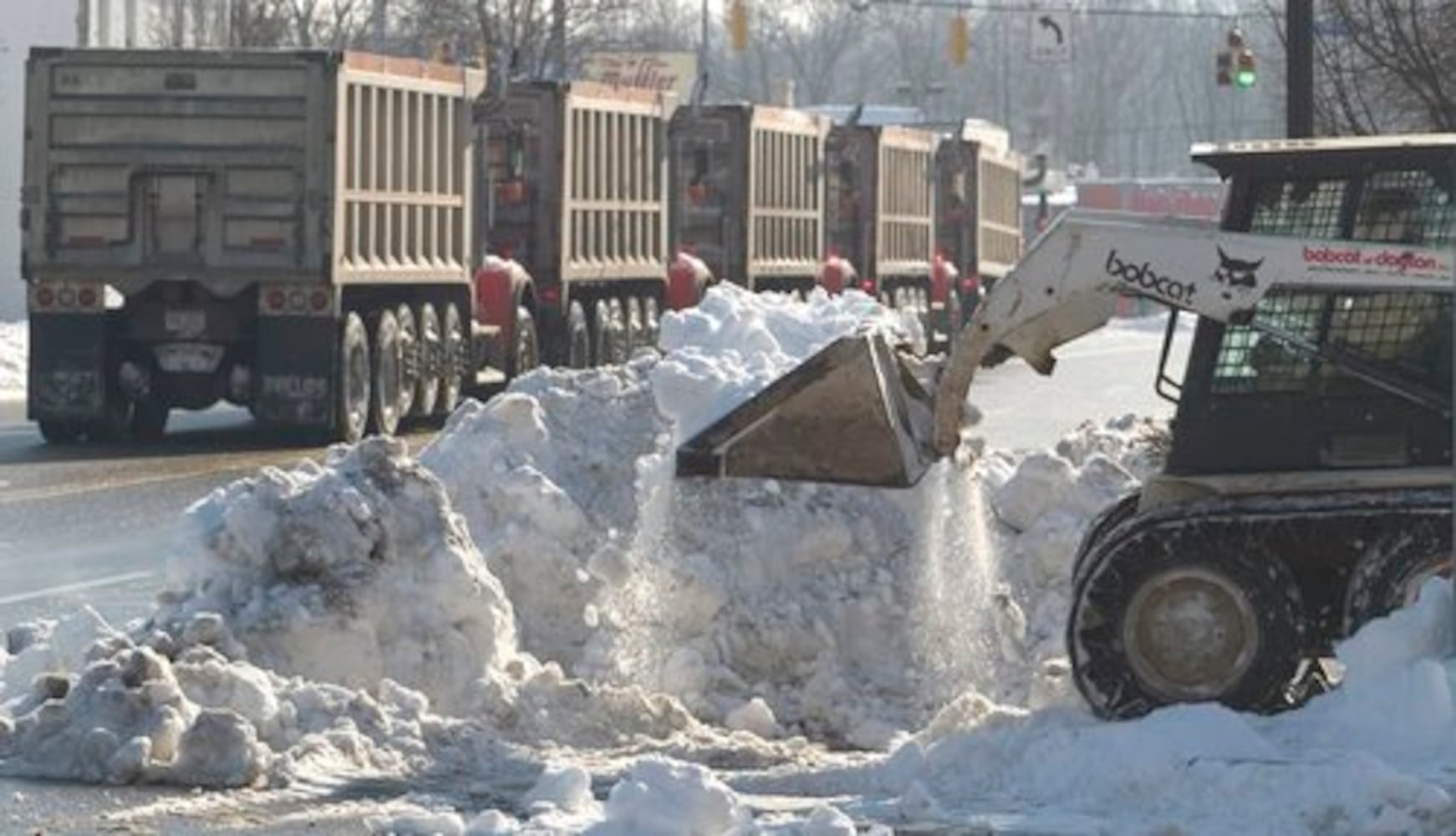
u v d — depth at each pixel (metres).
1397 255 24.72
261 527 27.25
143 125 58.88
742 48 115.25
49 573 39.00
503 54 74.19
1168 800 21.75
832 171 93.44
